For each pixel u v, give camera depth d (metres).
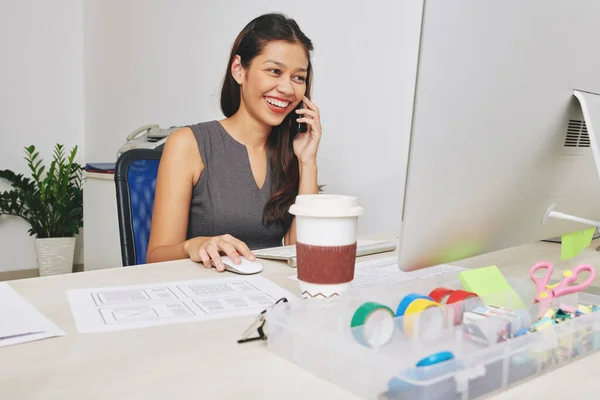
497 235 0.68
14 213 3.69
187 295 0.76
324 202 0.64
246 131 1.70
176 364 0.51
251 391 0.45
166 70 3.03
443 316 0.53
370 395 0.43
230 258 0.94
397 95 1.83
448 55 0.54
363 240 1.27
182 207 1.50
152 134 2.56
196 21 2.75
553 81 0.65
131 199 1.40
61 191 3.62
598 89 0.72
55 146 3.88
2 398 0.43
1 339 0.56
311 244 0.65
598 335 0.55
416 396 0.41
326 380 0.47
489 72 0.57
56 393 0.44
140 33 3.24
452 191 0.59
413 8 1.74
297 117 1.80
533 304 0.59
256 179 1.67
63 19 3.82
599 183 0.79
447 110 0.55
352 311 0.54
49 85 3.81
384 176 1.91
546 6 0.61
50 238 3.61
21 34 3.67
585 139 0.73
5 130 3.68
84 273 0.88
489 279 0.66
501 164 0.63
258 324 0.57
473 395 0.44
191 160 1.55
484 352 0.44
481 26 0.55
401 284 0.63
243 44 1.84
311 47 2.14
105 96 3.66
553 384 0.47
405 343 0.48
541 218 0.74
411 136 0.54
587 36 0.67
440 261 0.63
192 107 2.84
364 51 1.93
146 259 1.34
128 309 0.68
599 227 0.91
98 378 0.47
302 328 0.50
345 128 2.05
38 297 0.73
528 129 0.64
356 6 1.95
